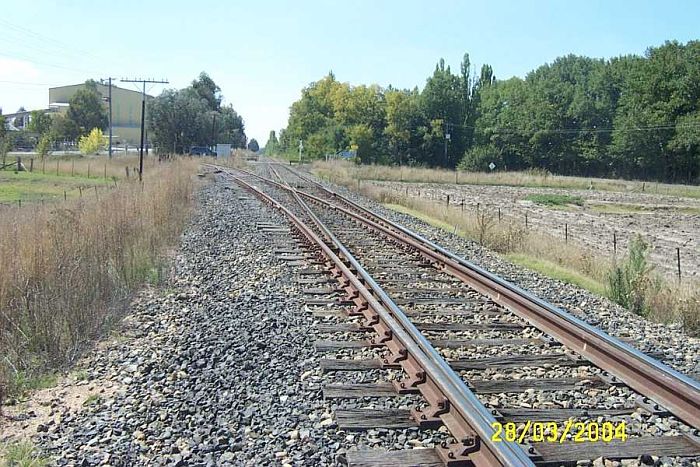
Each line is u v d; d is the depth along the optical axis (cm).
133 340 852
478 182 6750
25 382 698
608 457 516
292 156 12256
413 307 1018
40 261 948
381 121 10950
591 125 10281
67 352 784
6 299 839
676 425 587
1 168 4491
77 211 1327
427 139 10369
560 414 598
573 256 1759
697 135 8406
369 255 1512
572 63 14188
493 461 477
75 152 8419
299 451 525
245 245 1606
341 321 915
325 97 13062
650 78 9162
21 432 579
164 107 8831
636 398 647
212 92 14838
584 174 10438
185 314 966
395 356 733
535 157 10519
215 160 7625
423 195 4497
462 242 1895
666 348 872
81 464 505
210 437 550
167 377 700
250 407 612
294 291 1108
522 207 4112
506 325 910
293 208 2541
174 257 1442
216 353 772
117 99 13100
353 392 643
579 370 734
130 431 567
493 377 707
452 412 570
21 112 14888
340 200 3067
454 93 10662
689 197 6025
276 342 813
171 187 2356
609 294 1266
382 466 494
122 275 1136
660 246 2577
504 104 12038
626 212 4247
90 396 655
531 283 1303
